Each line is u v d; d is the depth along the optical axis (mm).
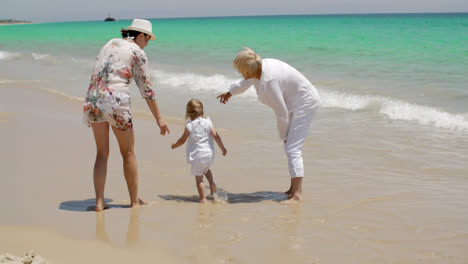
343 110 8883
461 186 4609
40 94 10930
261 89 4184
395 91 10656
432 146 6242
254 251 3033
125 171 3898
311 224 3590
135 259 2828
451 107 8859
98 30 61344
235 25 64125
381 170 5211
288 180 4918
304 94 4305
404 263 2867
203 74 14789
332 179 4906
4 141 6188
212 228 3475
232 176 5055
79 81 13945
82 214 3689
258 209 3984
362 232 3414
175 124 7820
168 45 26859
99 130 3795
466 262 2877
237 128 7473
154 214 3783
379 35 28359
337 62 16547
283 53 20422
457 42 21438
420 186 4621
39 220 3467
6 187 4344
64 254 2826
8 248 2861
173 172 5125
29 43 34562
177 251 2994
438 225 3549
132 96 10969
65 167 5078
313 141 6617
